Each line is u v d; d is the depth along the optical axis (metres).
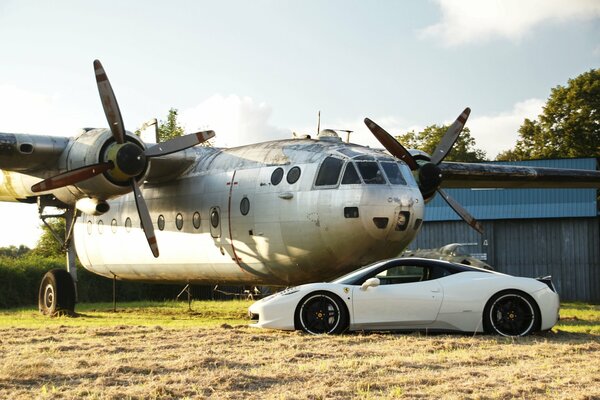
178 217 16.88
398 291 10.26
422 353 8.34
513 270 33.12
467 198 34.09
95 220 19.77
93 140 15.16
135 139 15.46
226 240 15.47
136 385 6.32
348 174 13.46
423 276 10.61
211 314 18.55
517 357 7.98
